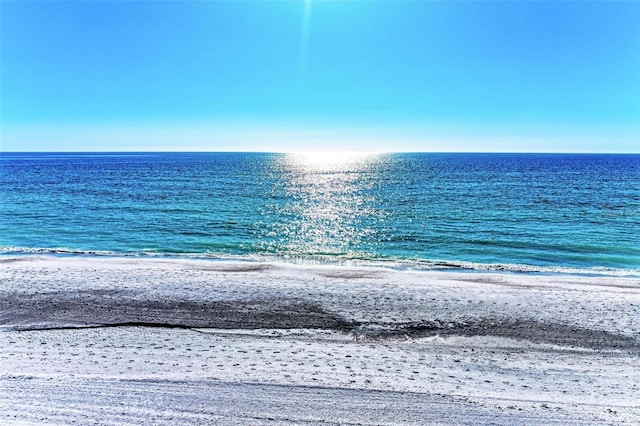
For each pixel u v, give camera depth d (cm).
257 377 742
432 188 5294
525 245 2230
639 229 2628
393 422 601
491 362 855
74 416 594
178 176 7600
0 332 973
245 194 4672
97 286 1335
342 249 2181
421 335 1008
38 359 811
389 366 816
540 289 1386
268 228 2734
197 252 2103
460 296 1284
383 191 4975
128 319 1073
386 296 1277
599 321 1090
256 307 1173
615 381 768
